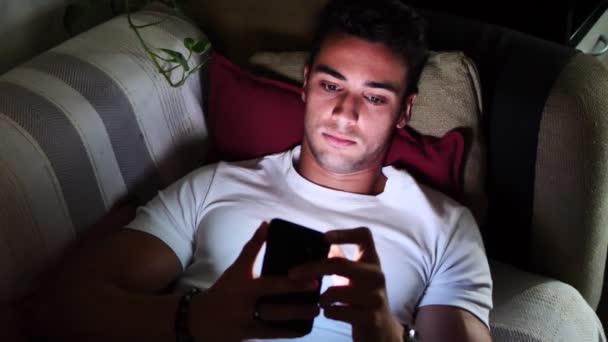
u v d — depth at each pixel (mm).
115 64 1233
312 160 1188
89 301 1037
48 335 1055
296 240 926
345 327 1069
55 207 1085
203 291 1021
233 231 1156
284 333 935
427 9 1506
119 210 1208
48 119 1083
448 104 1225
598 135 1153
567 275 1270
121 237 1134
